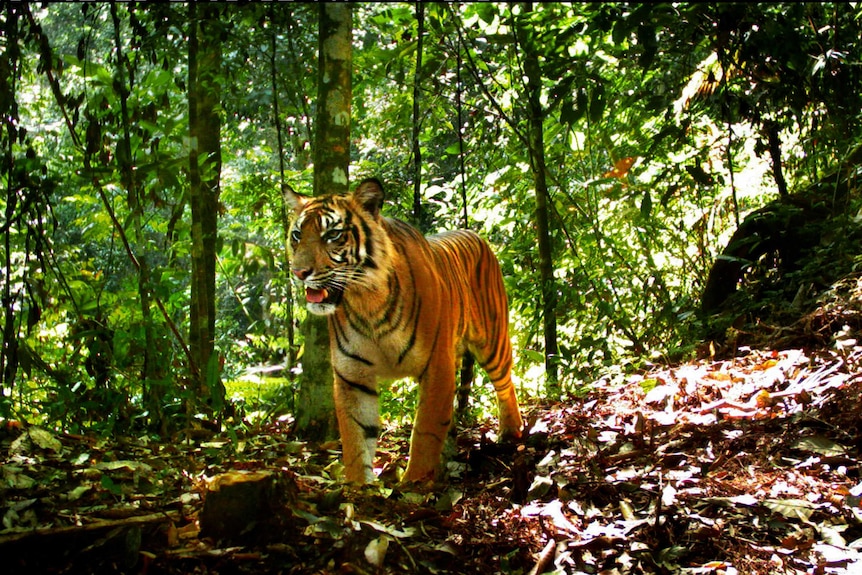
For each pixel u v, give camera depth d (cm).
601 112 547
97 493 310
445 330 411
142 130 475
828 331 546
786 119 752
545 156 739
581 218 750
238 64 646
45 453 371
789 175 862
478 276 505
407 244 411
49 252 482
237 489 277
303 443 456
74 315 517
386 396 602
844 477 350
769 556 298
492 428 565
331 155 479
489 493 390
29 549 260
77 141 466
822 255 634
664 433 438
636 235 789
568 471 395
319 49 482
